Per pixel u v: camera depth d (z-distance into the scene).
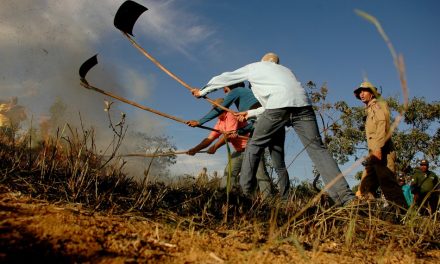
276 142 3.94
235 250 1.83
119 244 1.61
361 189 4.71
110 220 1.95
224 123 4.52
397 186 4.23
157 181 3.10
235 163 4.37
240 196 3.17
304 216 2.83
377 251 2.27
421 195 6.31
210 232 2.17
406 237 2.57
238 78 3.69
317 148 3.34
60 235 1.55
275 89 3.43
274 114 3.41
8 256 1.30
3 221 1.58
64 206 2.04
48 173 2.45
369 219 2.69
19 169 2.43
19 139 2.81
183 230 2.09
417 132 14.51
